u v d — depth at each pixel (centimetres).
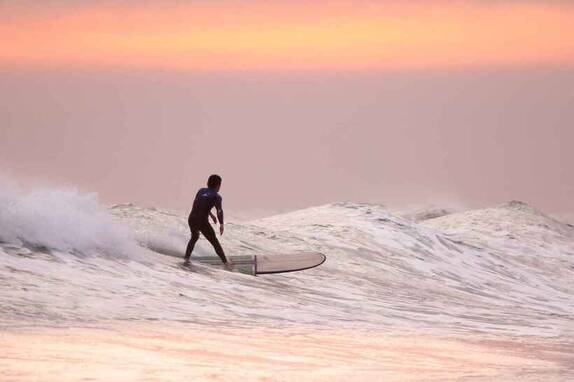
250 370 3944
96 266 6412
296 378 3828
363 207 14362
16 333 4303
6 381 3416
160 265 7100
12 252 6109
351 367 4200
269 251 9812
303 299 7100
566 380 4028
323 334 5231
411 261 11556
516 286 12044
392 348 4909
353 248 11262
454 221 17788
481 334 5956
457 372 4219
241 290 6881
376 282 9350
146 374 3691
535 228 17238
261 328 5250
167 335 4666
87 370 3688
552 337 6028
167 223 9419
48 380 3469
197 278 6975
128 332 4641
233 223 11219
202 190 7631
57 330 4484
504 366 4491
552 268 14425
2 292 5141
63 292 5419
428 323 6588
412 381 3909
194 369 3866
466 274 11962
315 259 8456
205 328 5028
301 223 13000
